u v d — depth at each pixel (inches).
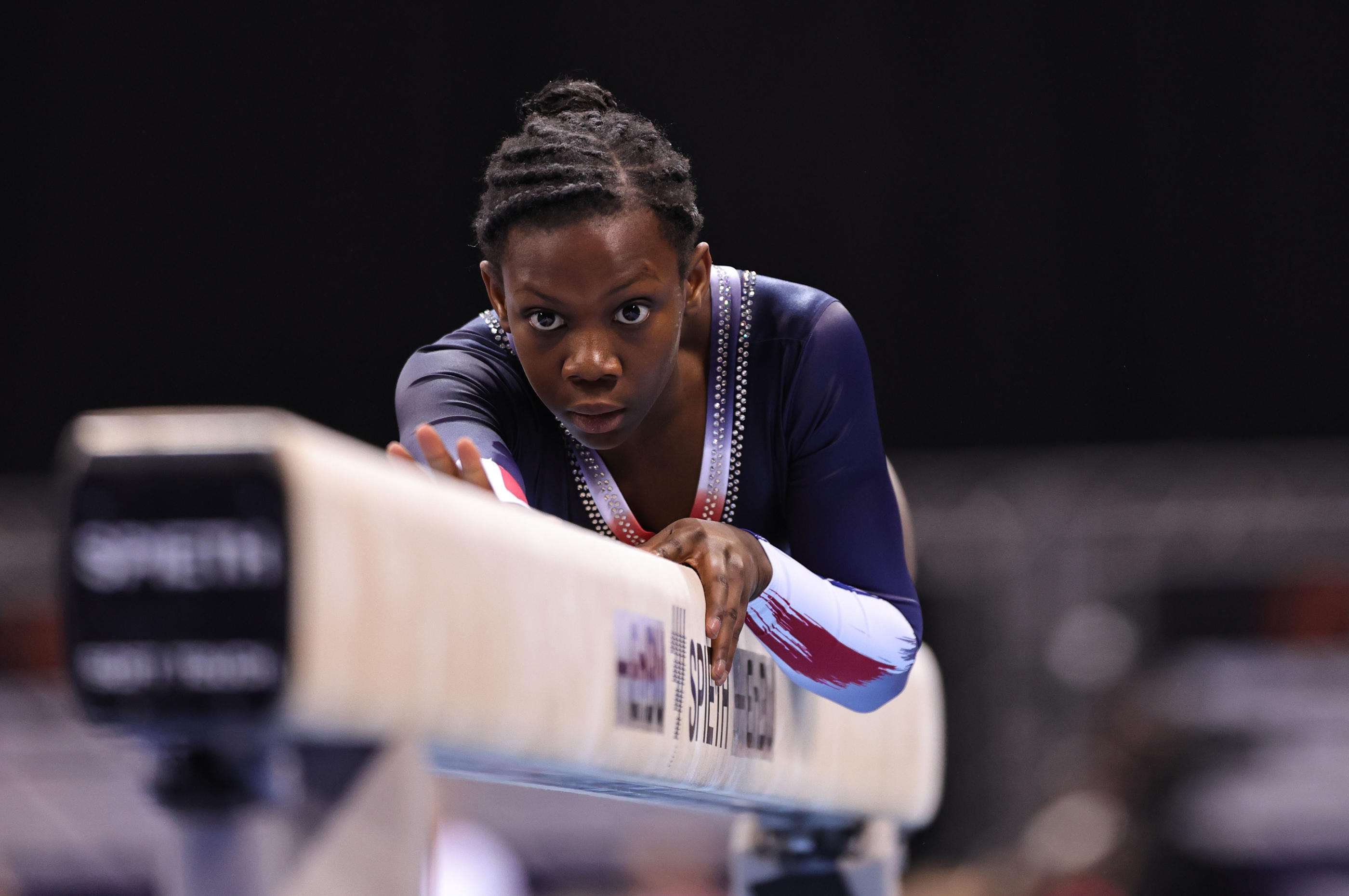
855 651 265.6
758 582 235.0
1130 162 1107.9
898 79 1111.0
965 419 1104.2
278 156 1143.6
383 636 120.2
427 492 131.8
